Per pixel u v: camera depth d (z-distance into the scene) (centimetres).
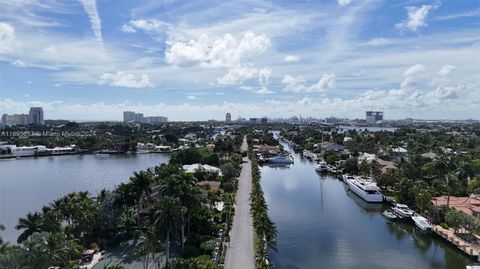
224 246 8788
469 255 9169
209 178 16325
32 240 6481
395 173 16962
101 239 9112
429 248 9944
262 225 8700
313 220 12369
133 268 7738
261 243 8556
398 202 14112
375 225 11944
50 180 19338
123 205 10250
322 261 8931
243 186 16288
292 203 14700
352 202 15038
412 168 16900
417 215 12319
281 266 8569
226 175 17775
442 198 13800
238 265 7794
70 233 8738
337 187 18125
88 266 7838
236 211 11906
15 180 19338
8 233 10381
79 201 9681
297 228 11450
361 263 8856
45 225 8194
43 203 14225
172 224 7481
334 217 12800
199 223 9550
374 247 9956
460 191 14588
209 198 12050
